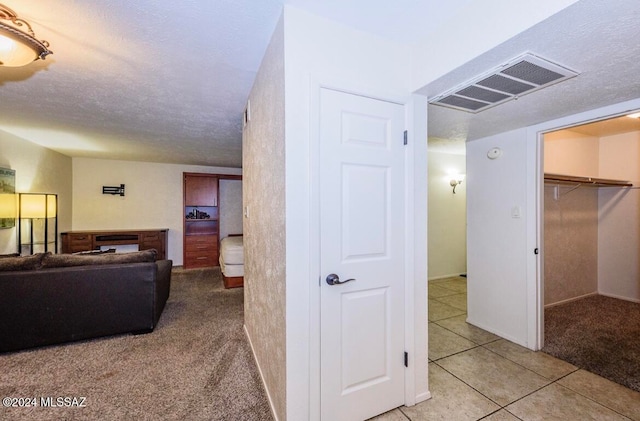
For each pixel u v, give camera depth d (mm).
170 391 1850
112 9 1354
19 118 2959
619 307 3441
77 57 1779
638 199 3674
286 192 1356
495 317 2777
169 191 5758
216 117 2939
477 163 2984
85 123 3131
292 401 1394
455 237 5000
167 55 1769
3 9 1320
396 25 1521
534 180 2473
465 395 1837
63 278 2420
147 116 2906
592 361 2244
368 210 1597
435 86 1653
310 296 1413
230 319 3078
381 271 1646
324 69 1447
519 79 1583
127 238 5145
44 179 4215
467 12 1378
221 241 5574
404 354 1734
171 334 2699
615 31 1148
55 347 2418
